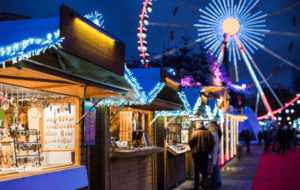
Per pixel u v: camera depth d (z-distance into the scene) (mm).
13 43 3043
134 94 5473
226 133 19922
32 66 3191
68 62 3566
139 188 7906
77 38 3387
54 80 4258
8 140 4598
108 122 6461
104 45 3959
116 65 4266
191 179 11977
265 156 22422
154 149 7887
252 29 23406
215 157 10172
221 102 13250
